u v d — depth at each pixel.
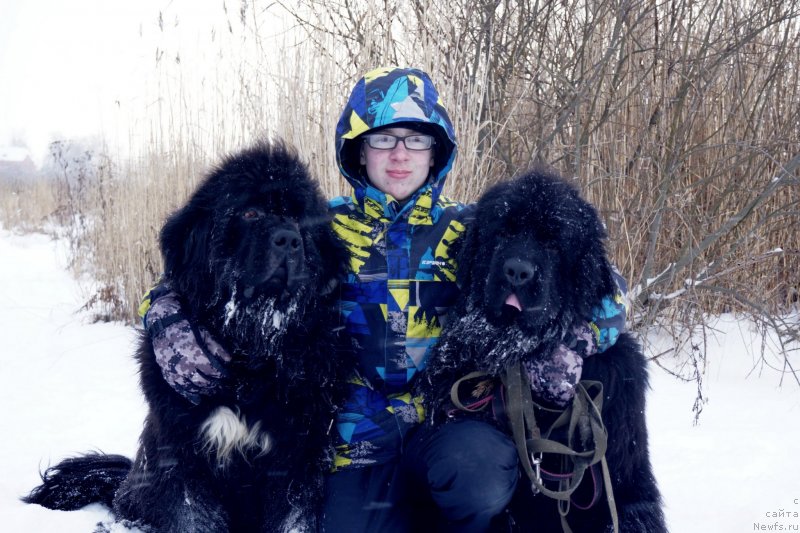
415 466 2.50
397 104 2.70
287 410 2.52
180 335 2.47
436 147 2.91
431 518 2.62
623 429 2.55
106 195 7.79
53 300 8.88
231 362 2.52
